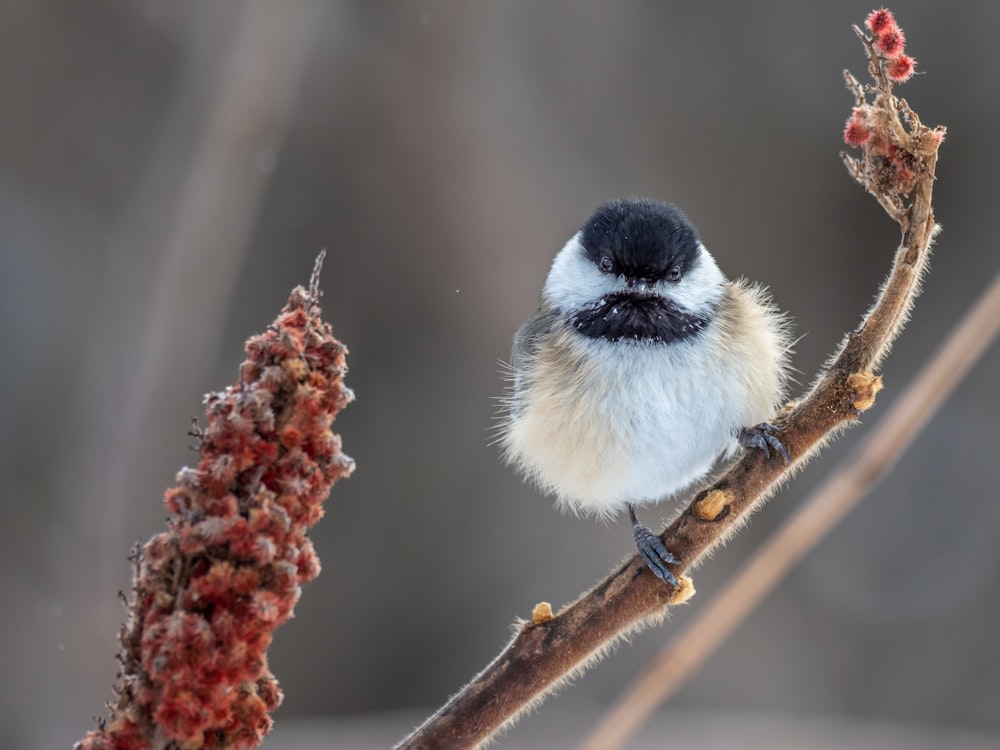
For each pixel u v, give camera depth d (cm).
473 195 1366
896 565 1248
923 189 416
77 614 1143
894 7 1279
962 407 1279
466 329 1378
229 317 1378
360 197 1389
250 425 328
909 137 409
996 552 1231
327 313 1393
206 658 324
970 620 1220
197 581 327
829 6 1305
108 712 341
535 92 1367
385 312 1393
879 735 1074
